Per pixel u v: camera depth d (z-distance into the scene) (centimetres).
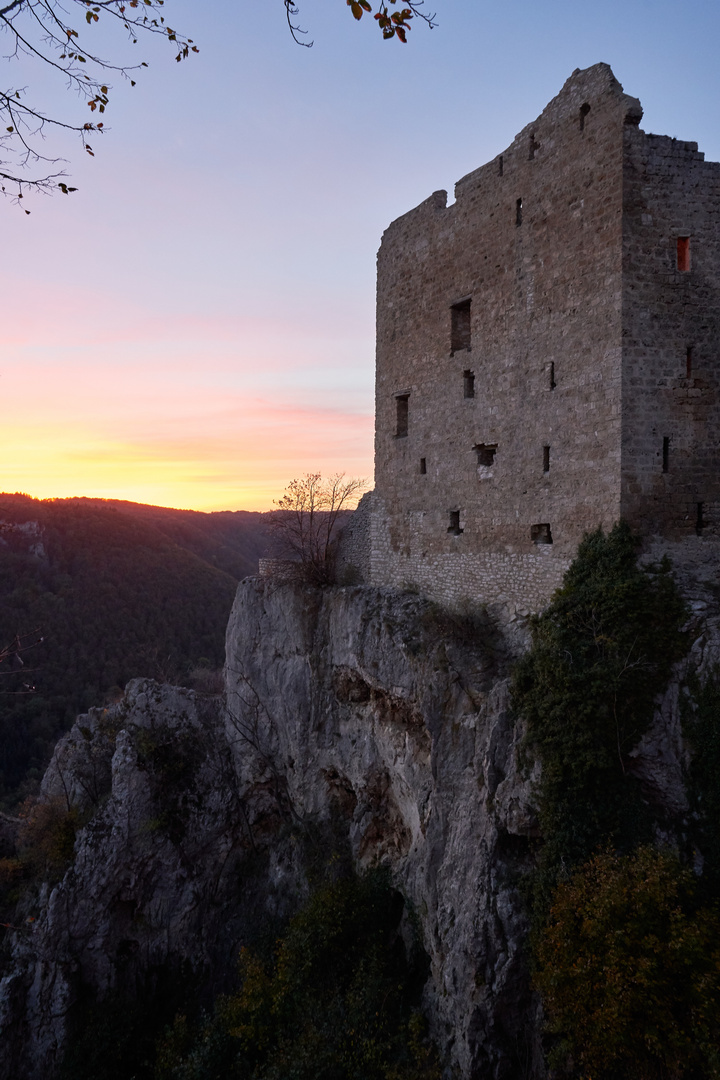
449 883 1748
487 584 2164
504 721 1742
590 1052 1227
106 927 2609
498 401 2127
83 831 2742
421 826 1981
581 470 1827
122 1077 2339
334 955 2008
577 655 1627
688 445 1758
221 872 2855
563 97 1892
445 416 2364
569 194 1866
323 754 2614
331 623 2638
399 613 2330
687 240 1766
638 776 1566
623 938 1214
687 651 1611
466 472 2262
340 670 2544
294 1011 1889
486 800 1712
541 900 1484
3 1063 2334
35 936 2523
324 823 2564
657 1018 1158
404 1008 1820
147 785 2847
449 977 1623
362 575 2886
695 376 1764
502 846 1642
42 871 2820
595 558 1741
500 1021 1500
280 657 2855
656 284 1736
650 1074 1173
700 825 1499
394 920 2094
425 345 2475
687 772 1540
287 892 2481
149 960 2642
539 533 1998
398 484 2633
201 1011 2366
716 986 1157
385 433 2723
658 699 1590
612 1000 1178
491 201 2158
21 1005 2431
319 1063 1666
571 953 1284
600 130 1770
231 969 2536
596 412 1781
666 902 1259
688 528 1759
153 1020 2505
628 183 1712
